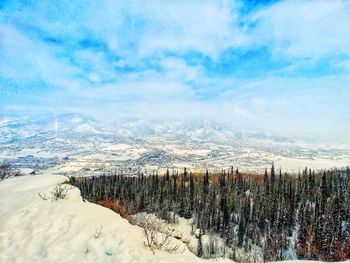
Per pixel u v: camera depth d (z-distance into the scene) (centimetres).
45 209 1187
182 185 9294
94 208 1285
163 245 1066
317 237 5484
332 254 3978
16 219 1099
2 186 1609
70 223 1088
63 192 1378
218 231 7162
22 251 898
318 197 7631
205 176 10075
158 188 8494
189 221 7475
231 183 10075
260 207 8025
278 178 10450
